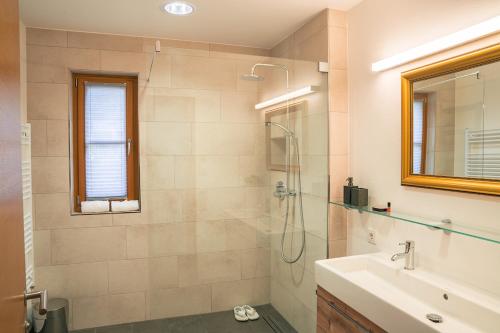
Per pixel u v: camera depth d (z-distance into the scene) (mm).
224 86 2828
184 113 2809
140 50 2861
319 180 2492
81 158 2912
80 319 2809
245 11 2406
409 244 1827
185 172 2852
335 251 2453
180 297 2908
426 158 1818
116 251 2857
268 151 2812
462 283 1615
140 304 2891
